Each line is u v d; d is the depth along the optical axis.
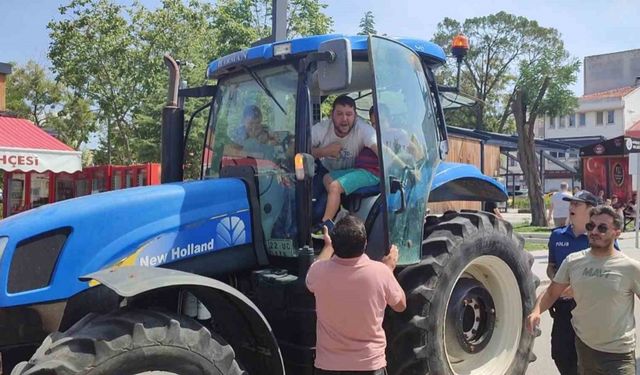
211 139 4.83
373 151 4.43
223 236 4.01
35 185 15.77
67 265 3.41
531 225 21.53
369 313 3.25
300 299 3.79
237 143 4.57
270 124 4.35
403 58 4.45
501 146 22.77
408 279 4.38
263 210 4.23
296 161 3.83
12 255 3.28
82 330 3.00
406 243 4.35
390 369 4.32
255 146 4.42
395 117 4.33
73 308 3.44
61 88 36.81
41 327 3.35
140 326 2.98
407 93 4.47
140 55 19.30
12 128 14.95
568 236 4.97
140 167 13.19
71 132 30.67
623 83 63.06
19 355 3.44
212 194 4.02
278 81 4.33
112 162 22.88
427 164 4.62
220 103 4.82
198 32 19.91
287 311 3.85
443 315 4.40
